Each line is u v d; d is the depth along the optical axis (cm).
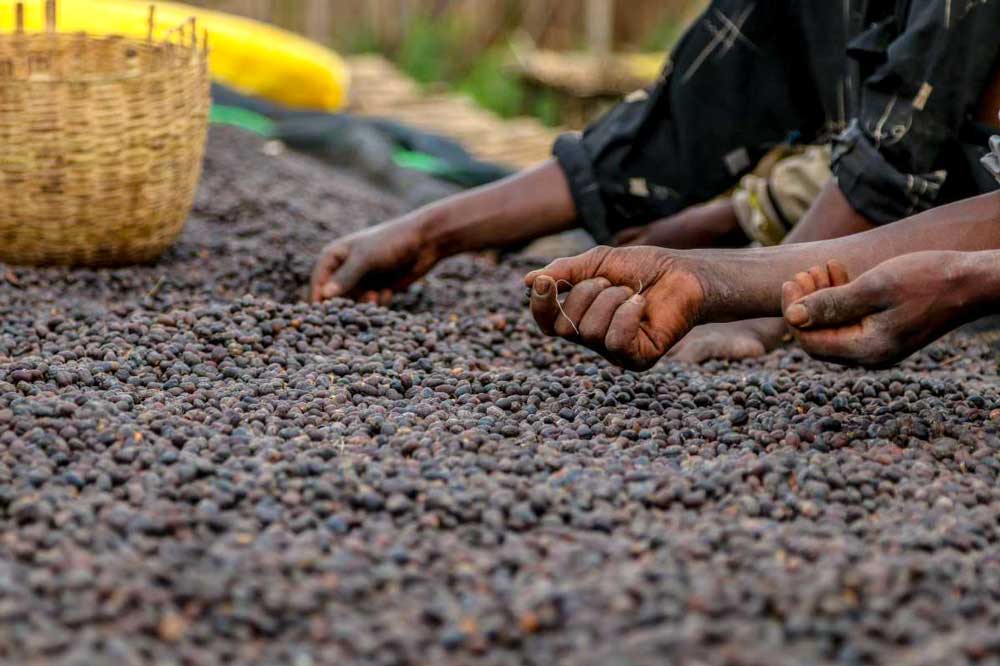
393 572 229
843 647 209
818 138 448
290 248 507
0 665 199
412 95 922
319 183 634
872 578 223
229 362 342
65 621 210
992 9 346
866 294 276
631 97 446
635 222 448
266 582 224
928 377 365
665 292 298
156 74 425
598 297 296
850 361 284
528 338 399
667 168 441
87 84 412
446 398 326
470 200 433
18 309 397
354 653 208
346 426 299
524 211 436
